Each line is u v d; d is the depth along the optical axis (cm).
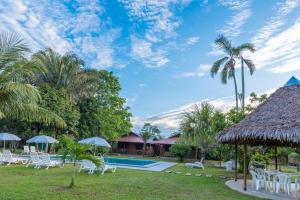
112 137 3400
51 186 983
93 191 938
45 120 2056
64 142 1098
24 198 779
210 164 2552
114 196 876
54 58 2923
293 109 1101
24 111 1557
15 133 2752
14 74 1352
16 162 1744
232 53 2977
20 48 1337
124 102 3734
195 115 2575
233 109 2080
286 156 2852
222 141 1233
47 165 1570
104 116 3281
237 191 1106
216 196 972
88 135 3145
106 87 3462
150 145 4131
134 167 1880
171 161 2892
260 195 1041
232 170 1952
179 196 934
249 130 1088
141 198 868
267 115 1148
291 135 952
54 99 2612
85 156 1084
